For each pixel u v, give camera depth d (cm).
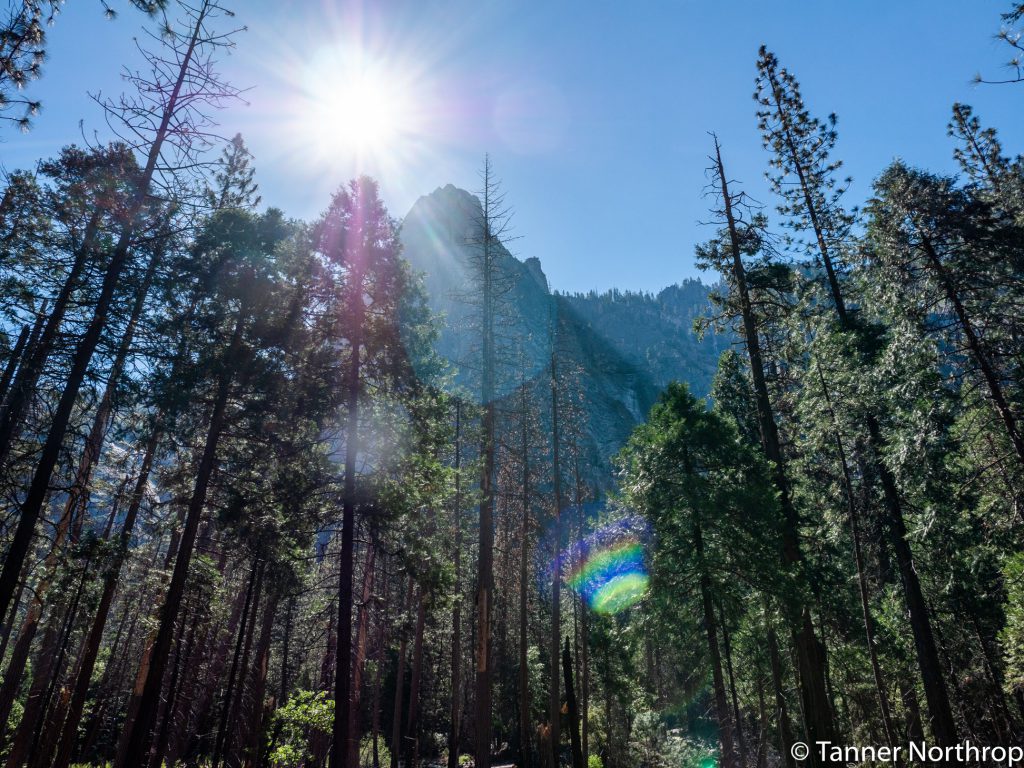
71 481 1274
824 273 2070
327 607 1583
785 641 2038
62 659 1834
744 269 2041
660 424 1714
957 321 1316
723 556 1506
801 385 1970
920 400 1359
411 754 2864
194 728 2345
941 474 1389
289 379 1522
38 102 1130
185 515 1636
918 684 1992
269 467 1593
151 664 1311
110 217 1243
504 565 2612
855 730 2244
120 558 1348
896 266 1385
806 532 2045
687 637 1544
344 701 1279
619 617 1914
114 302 1245
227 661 2431
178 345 1438
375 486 1443
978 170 2173
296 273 1542
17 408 1159
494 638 3228
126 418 1451
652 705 2764
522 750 2267
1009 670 1588
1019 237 1248
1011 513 1279
